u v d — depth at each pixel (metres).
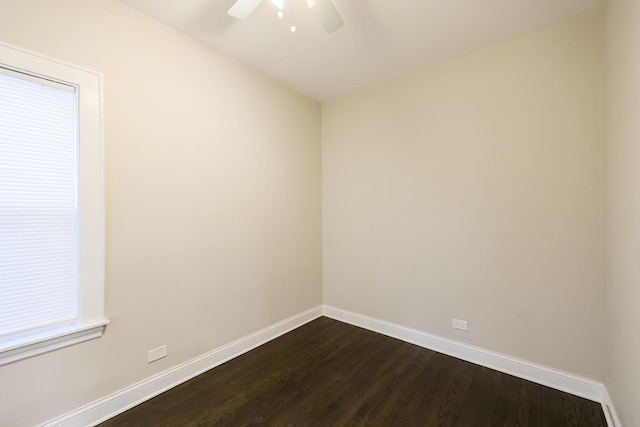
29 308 1.50
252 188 2.63
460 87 2.43
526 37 2.12
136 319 1.88
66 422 1.59
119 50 1.79
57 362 1.57
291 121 3.04
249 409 1.83
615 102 1.55
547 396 1.94
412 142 2.71
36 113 1.51
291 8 1.86
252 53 2.38
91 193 1.67
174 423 1.71
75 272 1.65
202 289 2.25
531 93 2.10
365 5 1.83
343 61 2.52
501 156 2.23
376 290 3.00
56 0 1.55
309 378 2.17
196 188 2.20
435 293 2.59
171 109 2.05
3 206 1.43
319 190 3.41
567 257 1.99
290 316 3.04
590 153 1.90
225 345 2.41
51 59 1.53
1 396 1.41
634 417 1.30
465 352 2.42
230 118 2.44
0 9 1.39
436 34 2.13
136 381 1.88
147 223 1.92
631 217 1.32
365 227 3.08
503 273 2.24
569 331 1.99
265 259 2.76
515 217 2.18
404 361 2.40
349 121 3.19
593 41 1.89
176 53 2.08
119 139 1.79
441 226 2.54
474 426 1.69
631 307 1.32
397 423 1.72
